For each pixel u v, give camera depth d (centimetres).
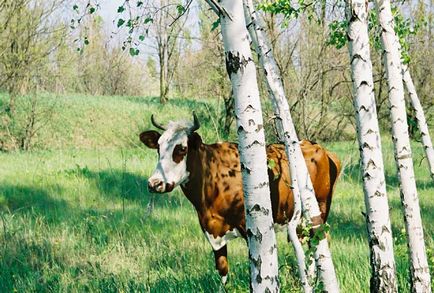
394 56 502
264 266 354
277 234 905
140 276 712
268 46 487
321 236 431
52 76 2816
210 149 666
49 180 1527
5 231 901
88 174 1598
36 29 2533
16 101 3061
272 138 1625
